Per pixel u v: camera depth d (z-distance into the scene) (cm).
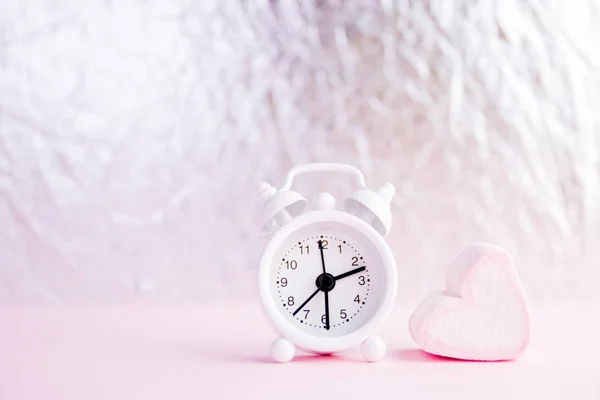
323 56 52
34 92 52
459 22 52
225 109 52
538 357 32
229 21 52
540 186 52
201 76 52
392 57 52
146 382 28
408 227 51
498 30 52
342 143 52
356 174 33
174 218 52
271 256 32
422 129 52
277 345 31
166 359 32
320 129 52
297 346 31
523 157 52
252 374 29
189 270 51
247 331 38
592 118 52
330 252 32
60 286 51
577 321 40
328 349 31
